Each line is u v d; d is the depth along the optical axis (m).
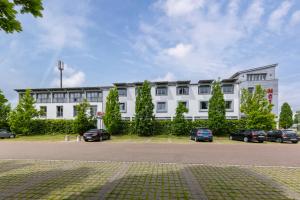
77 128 29.77
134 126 29.14
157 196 4.93
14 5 3.56
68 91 41.69
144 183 5.99
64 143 20.27
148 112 28.72
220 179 6.44
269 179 6.45
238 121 28.08
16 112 30.50
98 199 4.74
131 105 39.06
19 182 6.12
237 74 43.09
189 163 9.28
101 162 9.38
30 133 31.59
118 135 29.53
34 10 3.72
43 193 5.16
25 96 31.05
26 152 13.27
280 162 9.65
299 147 16.78
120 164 8.88
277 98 40.94
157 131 29.45
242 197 4.90
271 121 26.41
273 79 41.16
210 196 4.95
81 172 7.36
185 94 38.19
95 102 40.91
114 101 30.09
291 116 63.81
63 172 7.36
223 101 27.98
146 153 12.68
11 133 28.17
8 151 13.83
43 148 15.67
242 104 29.95
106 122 29.77
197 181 6.21
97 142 21.31
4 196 4.97
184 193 5.14
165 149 14.80
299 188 5.57
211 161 9.85
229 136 25.55
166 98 38.50
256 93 27.77
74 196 4.94
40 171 7.53
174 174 7.07
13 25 3.76
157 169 7.87
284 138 21.27
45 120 32.16
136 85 39.19
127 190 5.36
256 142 21.50
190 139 24.72
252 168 8.11
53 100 42.41
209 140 21.95
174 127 28.34
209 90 37.69
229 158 10.77
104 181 6.19
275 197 4.91
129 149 14.84
